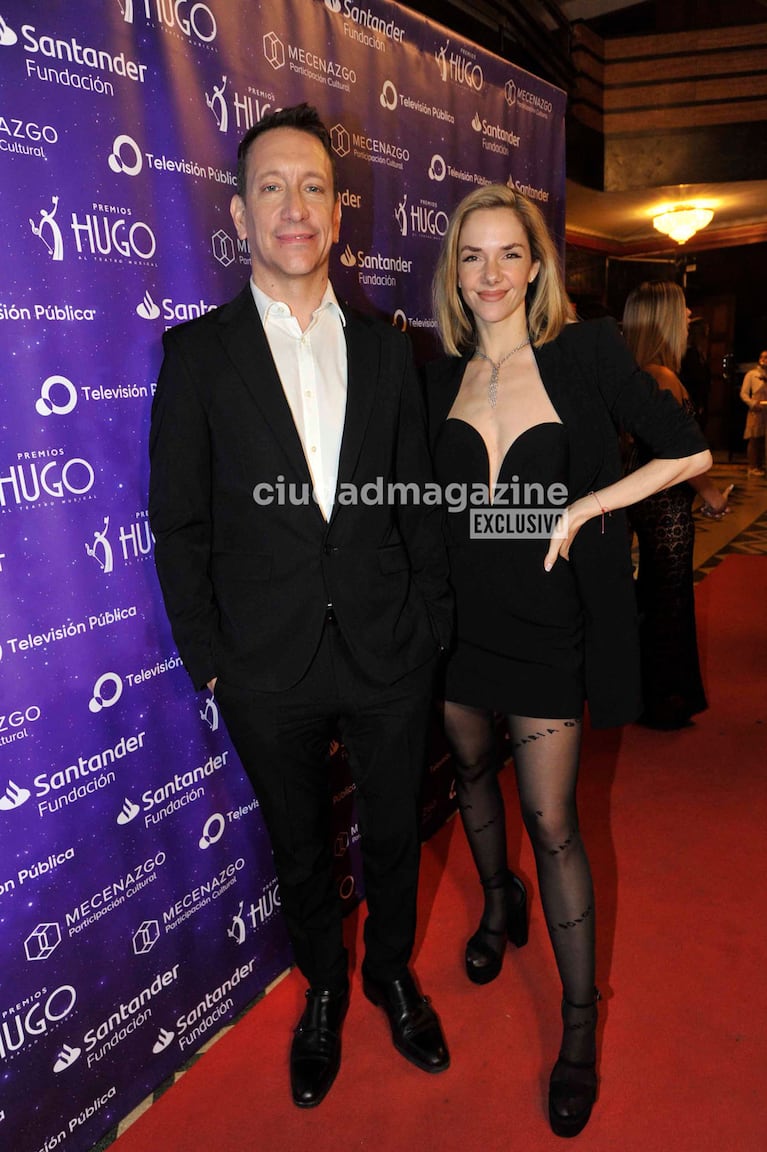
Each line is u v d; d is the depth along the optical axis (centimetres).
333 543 148
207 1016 187
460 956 204
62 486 143
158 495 143
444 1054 171
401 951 176
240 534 148
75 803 153
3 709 140
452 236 170
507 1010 186
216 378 142
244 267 173
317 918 171
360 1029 183
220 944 188
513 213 161
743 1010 182
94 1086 162
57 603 145
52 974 153
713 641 420
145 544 158
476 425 166
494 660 167
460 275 167
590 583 161
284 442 143
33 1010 150
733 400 1242
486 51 245
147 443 156
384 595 155
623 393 156
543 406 160
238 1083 171
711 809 263
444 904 224
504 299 164
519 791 168
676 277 1084
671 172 692
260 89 173
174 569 145
